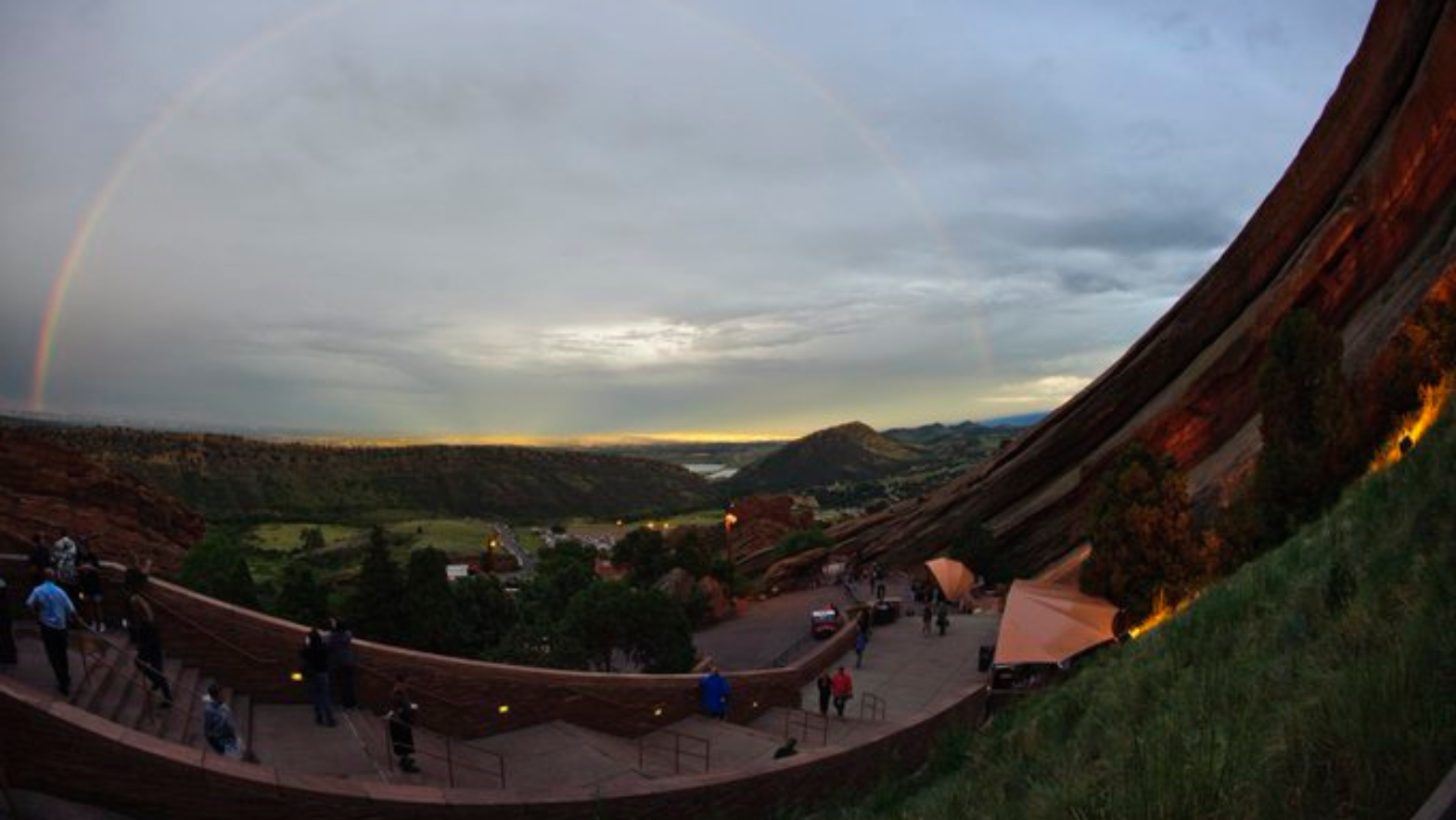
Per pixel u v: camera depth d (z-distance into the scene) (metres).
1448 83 33.75
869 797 13.25
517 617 45.78
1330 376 24.30
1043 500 50.22
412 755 12.06
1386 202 36.44
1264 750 5.45
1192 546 27.39
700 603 50.81
